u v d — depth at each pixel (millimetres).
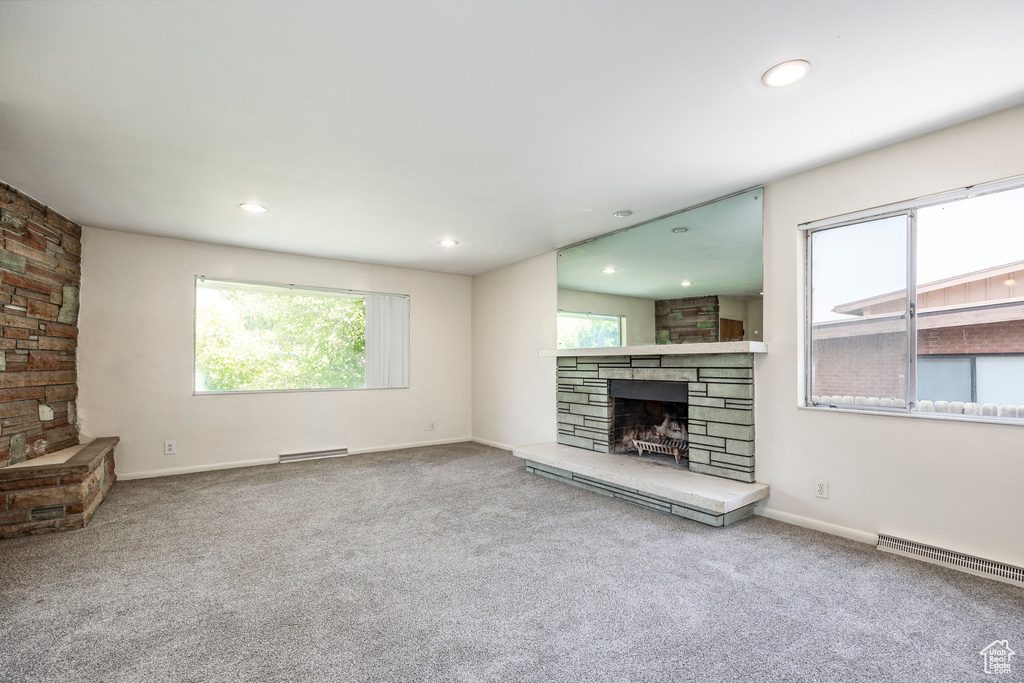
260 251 5016
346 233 4387
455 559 2562
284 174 3000
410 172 2984
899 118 2350
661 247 3881
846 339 2912
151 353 4422
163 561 2545
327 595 2172
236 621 1953
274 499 3686
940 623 1922
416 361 6043
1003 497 2289
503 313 5898
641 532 2941
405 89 2064
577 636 1839
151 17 1591
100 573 2396
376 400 5719
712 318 3525
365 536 2906
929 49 1792
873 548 2666
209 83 2004
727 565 2467
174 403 4531
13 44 1728
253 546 2752
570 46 1778
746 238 3328
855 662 1678
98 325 4172
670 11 1586
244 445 4883
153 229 4227
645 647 1767
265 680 1585
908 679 1591
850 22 1642
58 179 3068
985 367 2408
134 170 2922
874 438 2723
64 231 3850
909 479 2588
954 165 2434
